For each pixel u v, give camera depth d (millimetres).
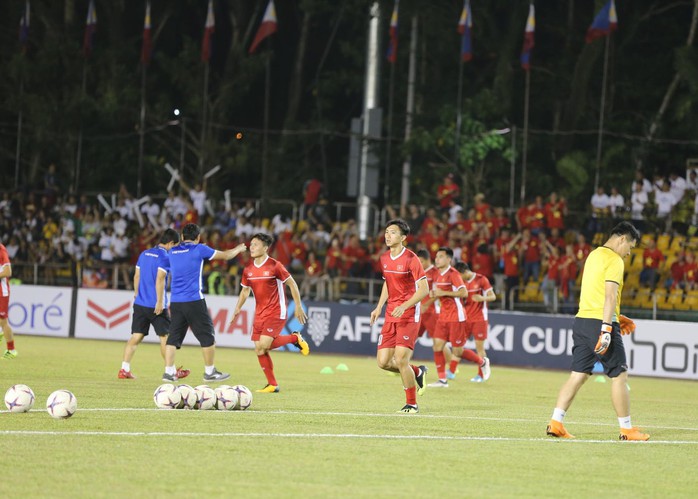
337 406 20938
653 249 44281
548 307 43094
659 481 13430
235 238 49969
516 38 63281
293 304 42531
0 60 70062
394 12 54031
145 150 69750
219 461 13492
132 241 51156
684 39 65062
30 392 17609
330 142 71938
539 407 23000
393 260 19500
